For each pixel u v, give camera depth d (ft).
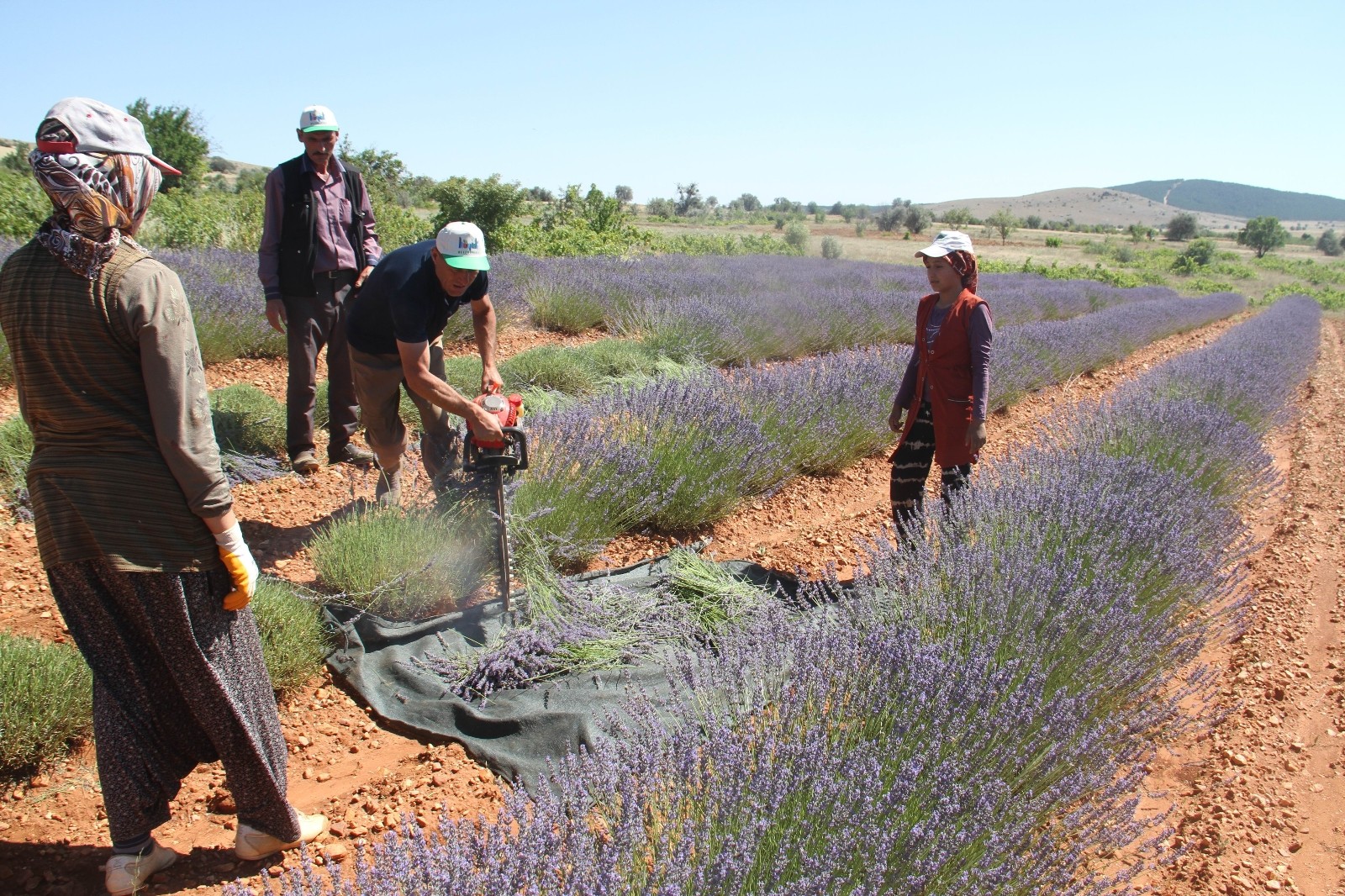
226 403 18.33
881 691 8.36
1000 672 8.54
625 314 35.04
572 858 6.30
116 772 7.09
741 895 6.24
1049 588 10.43
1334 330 79.15
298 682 10.57
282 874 7.68
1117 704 10.03
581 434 14.97
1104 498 13.25
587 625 11.53
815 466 20.61
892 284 60.23
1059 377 37.37
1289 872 8.61
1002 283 76.89
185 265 28.55
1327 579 16.17
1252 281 161.89
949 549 11.63
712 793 6.89
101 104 6.44
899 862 6.55
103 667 6.99
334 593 12.17
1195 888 8.31
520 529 12.50
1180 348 54.95
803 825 6.63
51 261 6.37
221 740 7.22
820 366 23.47
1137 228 300.40
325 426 19.54
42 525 6.65
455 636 11.50
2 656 8.87
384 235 54.54
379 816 8.55
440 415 13.62
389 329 12.70
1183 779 10.17
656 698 10.21
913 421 14.28
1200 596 13.25
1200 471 17.92
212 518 6.79
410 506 13.29
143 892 7.36
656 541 15.62
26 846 7.82
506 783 9.15
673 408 16.89
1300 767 10.34
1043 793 7.61
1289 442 29.58
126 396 6.59
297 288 16.07
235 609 7.09
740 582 13.20
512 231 62.49
